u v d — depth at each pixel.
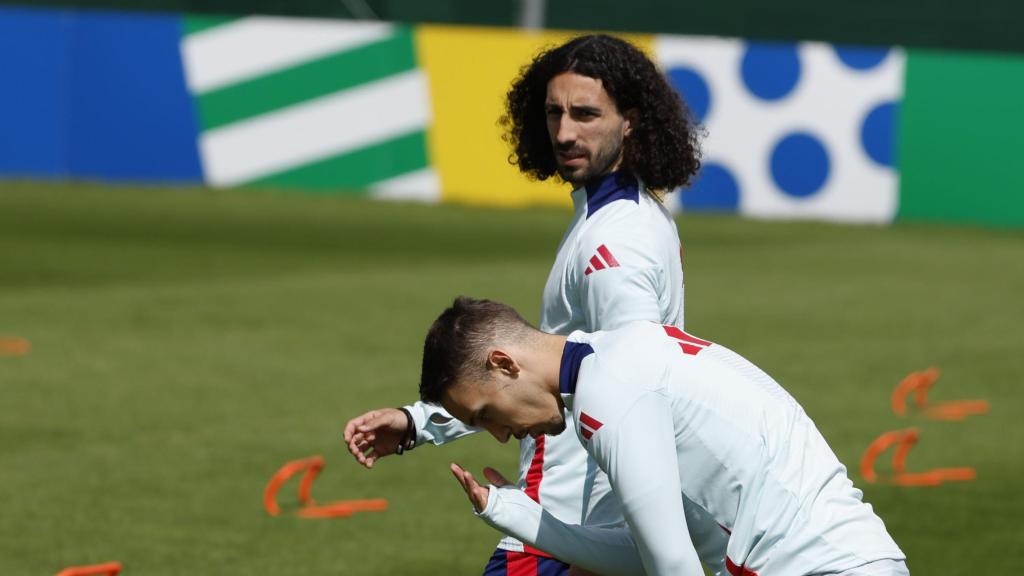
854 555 10.52
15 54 68.38
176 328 39.06
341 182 69.75
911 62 68.19
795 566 10.52
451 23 89.94
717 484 10.67
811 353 37.59
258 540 21.89
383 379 33.34
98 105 68.75
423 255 54.69
